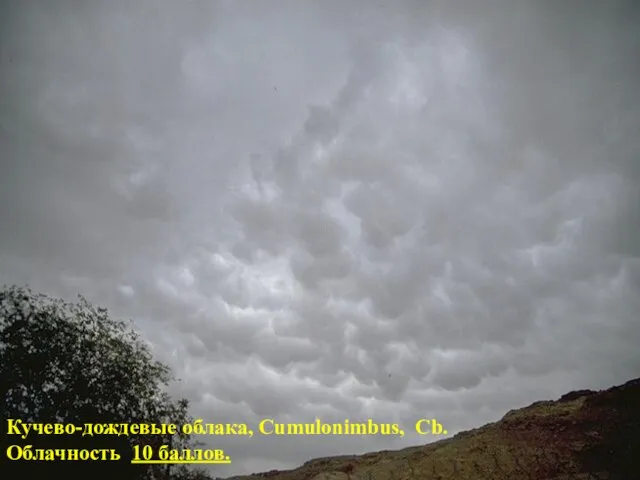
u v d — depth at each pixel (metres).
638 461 27.19
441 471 31.08
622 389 33.84
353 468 37.53
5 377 22.91
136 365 27.42
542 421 34.41
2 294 24.97
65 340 25.44
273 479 40.78
